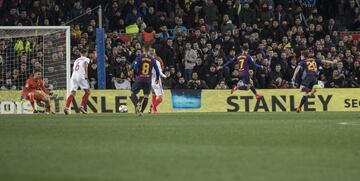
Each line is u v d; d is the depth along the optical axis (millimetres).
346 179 22094
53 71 65188
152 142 32594
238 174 22938
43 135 36250
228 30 72062
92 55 67625
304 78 62062
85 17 72625
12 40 65375
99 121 47094
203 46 69438
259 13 75125
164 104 65125
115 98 64125
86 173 23141
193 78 67375
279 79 68875
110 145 31266
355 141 32875
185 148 30016
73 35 69750
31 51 65312
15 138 34656
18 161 26125
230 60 64938
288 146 30781
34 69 64562
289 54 70125
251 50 70250
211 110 65625
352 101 66688
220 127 41094
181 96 65375
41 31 64500
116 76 67188
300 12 75938
